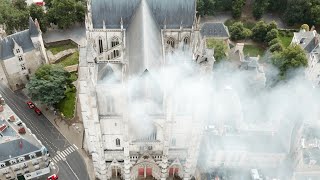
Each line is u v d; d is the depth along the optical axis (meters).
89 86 108.50
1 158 131.38
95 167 139.38
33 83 157.88
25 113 165.38
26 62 171.50
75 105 168.50
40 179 142.50
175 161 137.62
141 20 133.88
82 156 150.38
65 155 150.25
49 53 194.50
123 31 143.88
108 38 148.75
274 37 197.12
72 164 147.50
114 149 134.38
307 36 189.12
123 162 138.00
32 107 166.88
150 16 141.25
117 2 143.00
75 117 163.88
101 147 128.75
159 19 146.25
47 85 156.12
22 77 174.75
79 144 154.12
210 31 190.12
